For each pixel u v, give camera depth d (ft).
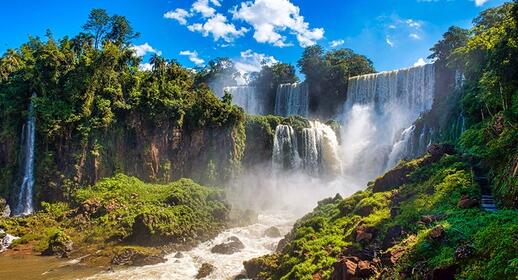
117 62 210.18
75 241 137.49
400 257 63.98
